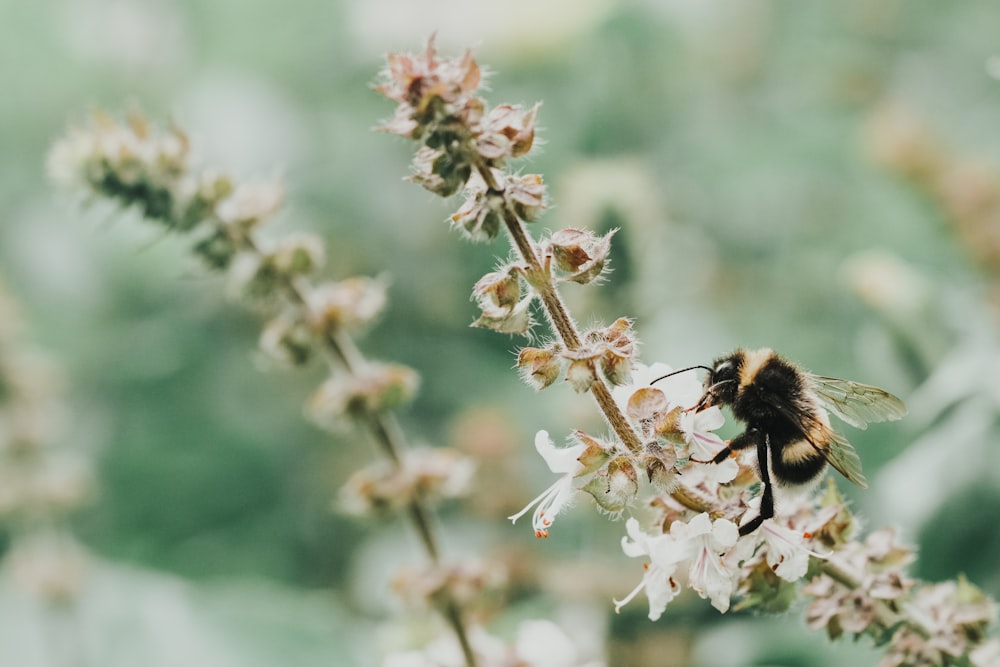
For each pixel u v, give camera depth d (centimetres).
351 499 25
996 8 41
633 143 37
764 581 21
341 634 30
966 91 40
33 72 41
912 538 27
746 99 40
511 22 36
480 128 20
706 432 21
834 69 40
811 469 22
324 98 40
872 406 23
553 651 26
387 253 37
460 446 32
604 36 36
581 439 20
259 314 38
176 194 25
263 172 38
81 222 38
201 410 39
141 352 39
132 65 41
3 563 34
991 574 27
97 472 38
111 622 30
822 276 35
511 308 20
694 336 33
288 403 38
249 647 30
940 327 29
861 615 21
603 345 20
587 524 30
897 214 35
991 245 32
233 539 37
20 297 39
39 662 31
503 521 32
